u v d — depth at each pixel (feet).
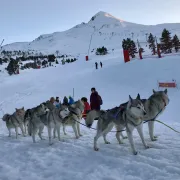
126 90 80.43
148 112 22.90
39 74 177.17
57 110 26.43
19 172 18.85
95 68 136.36
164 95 22.88
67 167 18.95
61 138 28.78
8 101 93.50
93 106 35.70
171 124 32.48
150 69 92.07
